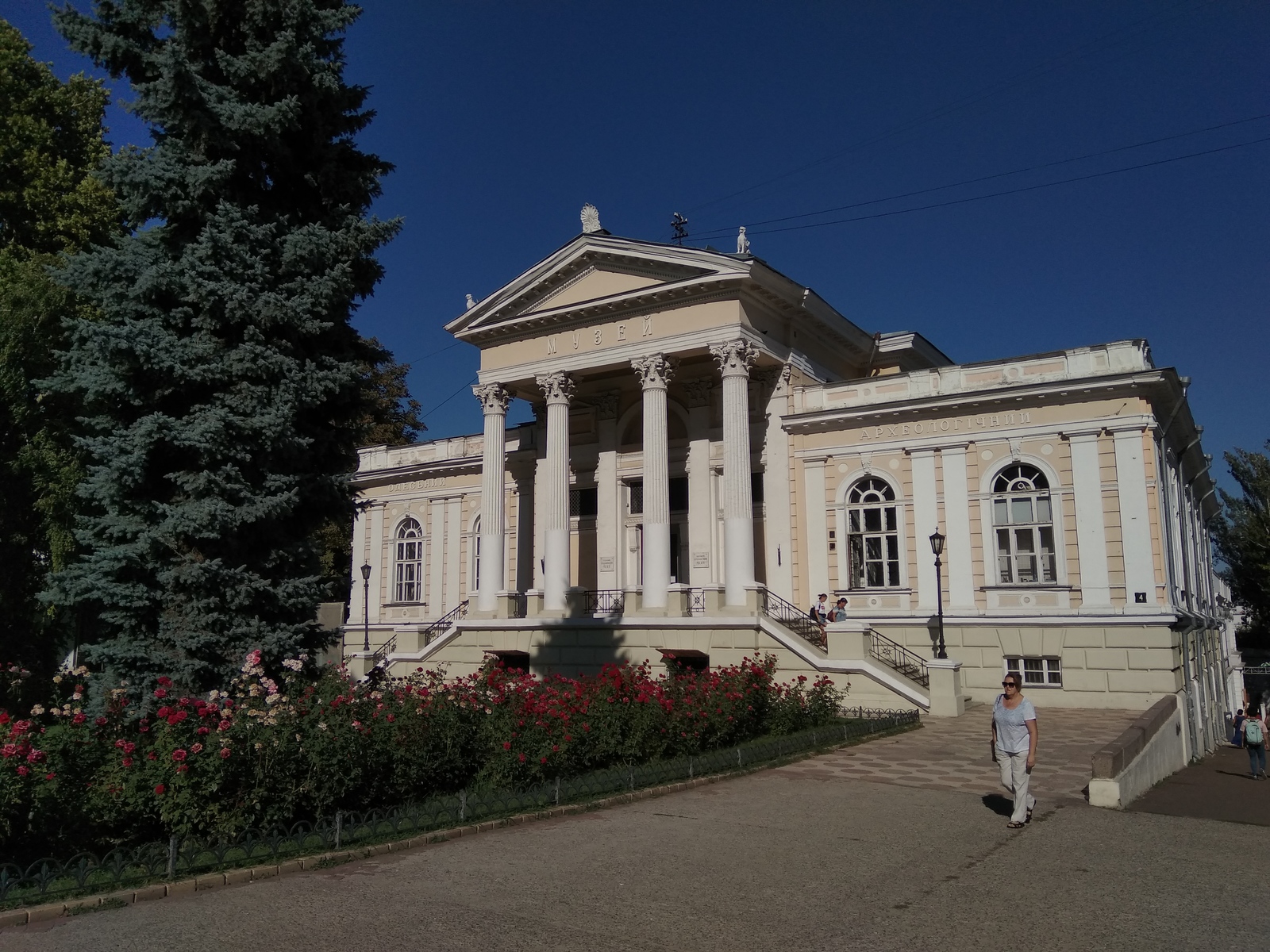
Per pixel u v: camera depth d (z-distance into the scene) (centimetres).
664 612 2514
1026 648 2295
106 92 2714
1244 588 5050
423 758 1084
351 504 1502
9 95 2516
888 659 2336
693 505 2819
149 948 619
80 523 1342
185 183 1348
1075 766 1382
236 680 1150
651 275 2694
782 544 2659
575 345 2805
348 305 1498
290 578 1385
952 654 2378
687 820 1035
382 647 3281
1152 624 2158
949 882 788
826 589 2597
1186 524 2939
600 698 1385
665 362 2647
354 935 648
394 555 3756
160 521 1284
